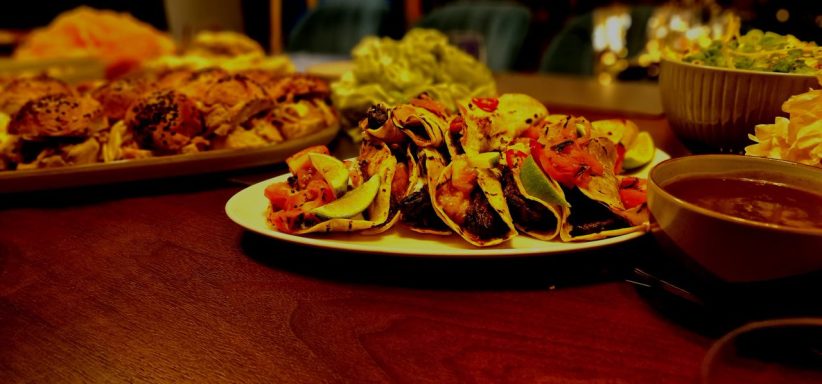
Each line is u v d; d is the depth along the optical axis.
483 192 0.44
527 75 1.23
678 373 0.34
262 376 0.34
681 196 0.39
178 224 0.53
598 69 1.48
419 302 0.41
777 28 1.62
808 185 0.39
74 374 0.35
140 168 0.58
